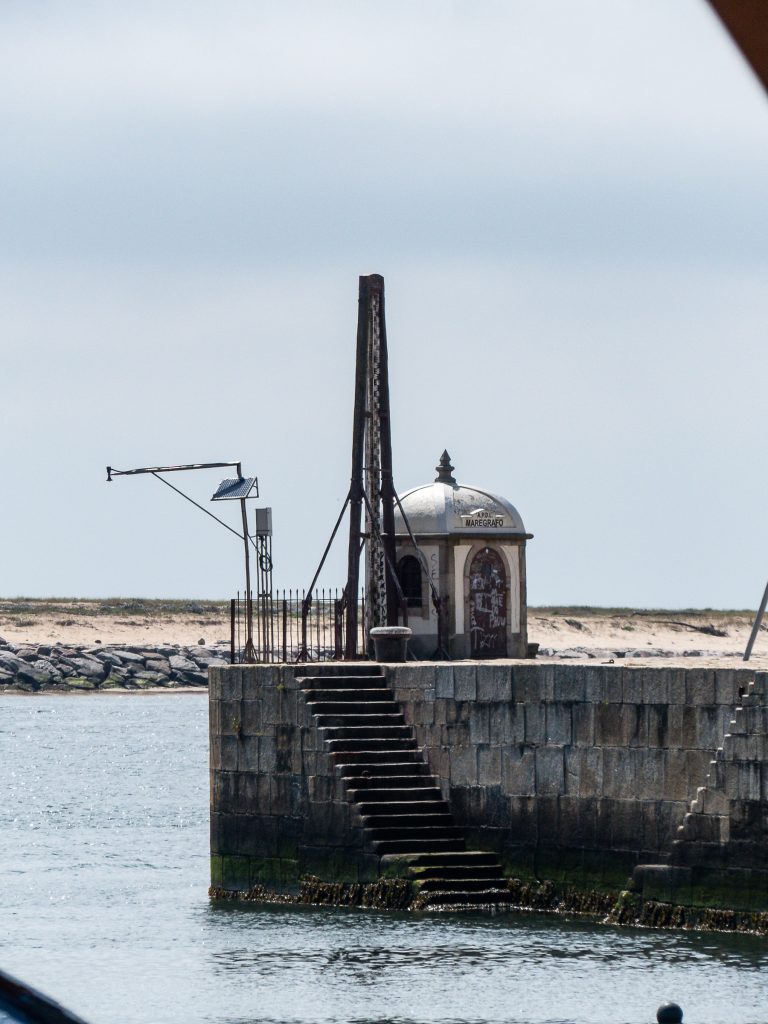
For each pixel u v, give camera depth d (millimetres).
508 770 111000
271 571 142500
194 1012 84000
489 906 109375
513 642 151000
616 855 104188
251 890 121562
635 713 103562
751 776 95812
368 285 145000
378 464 145250
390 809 114438
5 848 166250
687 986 85875
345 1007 84312
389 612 145000
